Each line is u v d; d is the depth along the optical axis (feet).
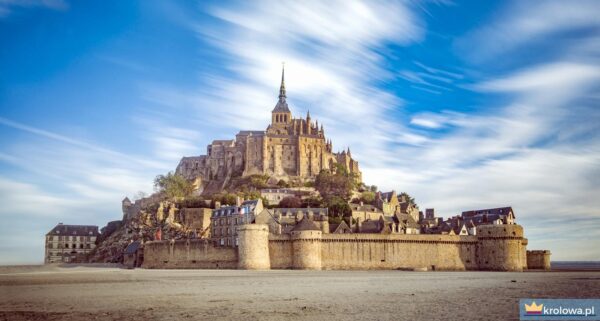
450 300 277.44
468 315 228.43
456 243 623.77
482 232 627.05
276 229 647.15
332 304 259.60
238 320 213.66
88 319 216.95
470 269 622.13
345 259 595.47
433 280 422.41
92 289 337.31
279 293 310.04
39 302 269.64
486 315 229.45
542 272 591.37
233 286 356.38
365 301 271.69
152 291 322.55
